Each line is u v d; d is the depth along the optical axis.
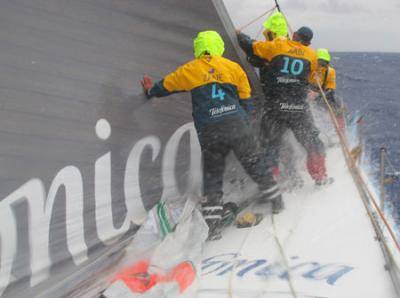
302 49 14.27
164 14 12.84
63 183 10.48
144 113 12.34
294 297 9.36
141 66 12.36
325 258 10.54
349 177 14.27
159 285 9.98
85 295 10.00
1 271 9.28
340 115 18.58
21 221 9.66
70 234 10.48
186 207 12.00
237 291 9.74
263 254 10.96
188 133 13.34
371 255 10.45
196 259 10.73
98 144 11.23
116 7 11.82
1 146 9.54
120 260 10.83
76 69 10.92
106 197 11.27
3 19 9.75
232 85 12.38
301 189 13.74
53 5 10.58
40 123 10.17
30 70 10.08
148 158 12.32
